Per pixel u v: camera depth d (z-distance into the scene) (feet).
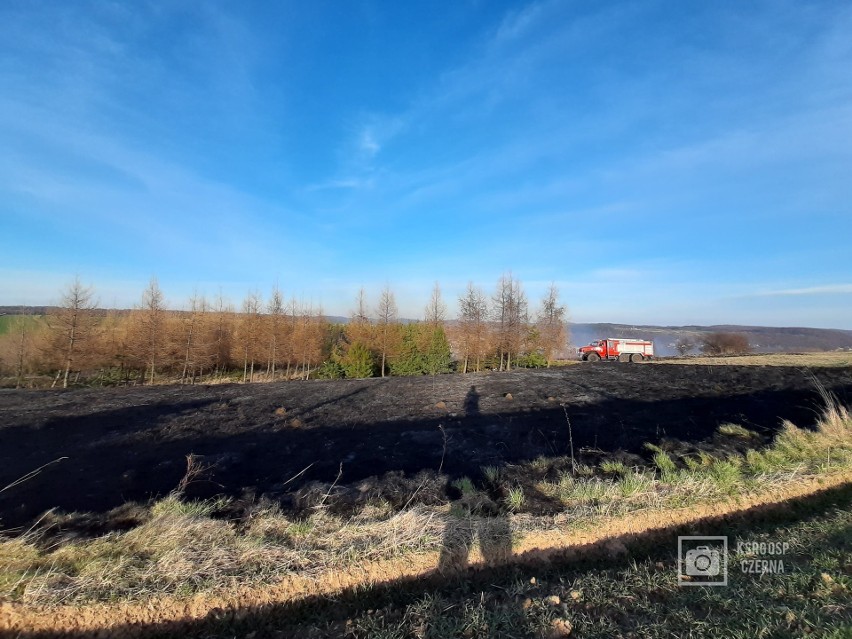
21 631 8.87
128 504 14.20
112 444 21.20
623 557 11.79
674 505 13.69
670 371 47.75
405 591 10.48
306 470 17.53
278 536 11.93
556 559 11.71
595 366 55.31
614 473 16.63
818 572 9.68
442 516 12.77
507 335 75.92
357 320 81.56
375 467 17.89
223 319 83.87
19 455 19.67
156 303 69.05
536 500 14.25
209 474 17.17
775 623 7.98
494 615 8.97
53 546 11.28
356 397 33.40
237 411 28.32
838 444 19.51
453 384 39.78
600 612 9.00
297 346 81.15
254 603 9.91
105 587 9.68
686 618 8.44
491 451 19.72
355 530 12.12
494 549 11.60
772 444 19.66
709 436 21.75
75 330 62.13
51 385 68.69
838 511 13.47
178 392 36.55
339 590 10.44
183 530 11.84
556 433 22.49
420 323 81.87
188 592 9.73
